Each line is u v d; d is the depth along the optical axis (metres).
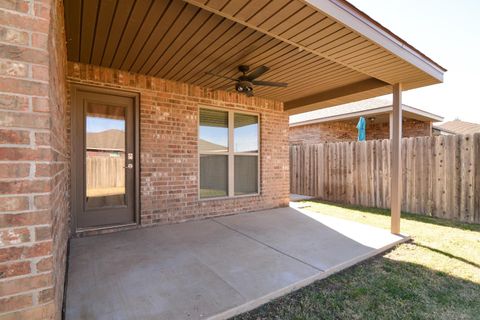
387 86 4.23
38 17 1.23
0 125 1.14
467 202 4.99
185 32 2.90
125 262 2.84
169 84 4.49
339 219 4.92
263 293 2.23
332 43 2.89
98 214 3.96
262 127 5.81
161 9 2.46
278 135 6.12
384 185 6.27
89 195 3.91
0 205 1.14
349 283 2.54
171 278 2.48
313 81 4.57
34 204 1.21
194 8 2.45
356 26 2.64
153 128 4.32
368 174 6.57
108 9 2.45
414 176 5.76
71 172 3.71
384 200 6.26
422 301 2.23
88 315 1.88
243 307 2.05
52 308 1.26
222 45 3.22
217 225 4.42
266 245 3.43
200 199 4.87
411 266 2.94
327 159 7.52
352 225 4.47
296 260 2.94
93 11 2.47
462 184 5.07
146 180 4.25
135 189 4.21
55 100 1.65
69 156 3.69
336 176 7.26
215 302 2.09
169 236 3.78
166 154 4.45
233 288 2.31
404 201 5.90
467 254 3.31
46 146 1.24
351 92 4.74
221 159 5.25
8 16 1.16
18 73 1.18
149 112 4.28
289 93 5.37
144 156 4.23
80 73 3.74
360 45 2.93
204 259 2.95
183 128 4.64
